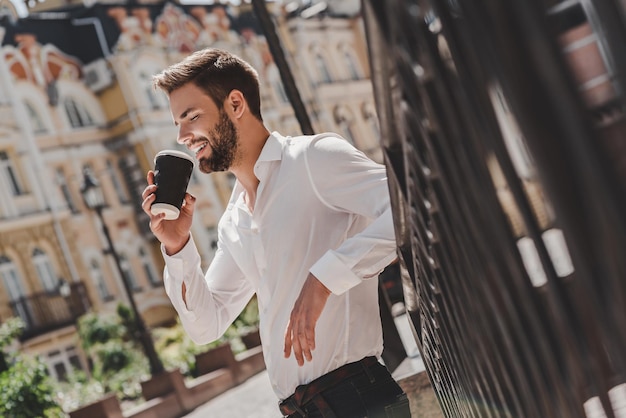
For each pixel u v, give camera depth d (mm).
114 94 31422
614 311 472
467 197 796
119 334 25969
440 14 594
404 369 4852
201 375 18234
